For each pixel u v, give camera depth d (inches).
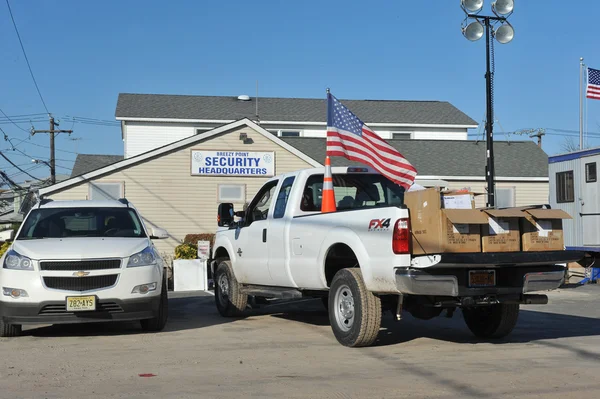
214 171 943.7
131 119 1235.9
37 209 398.0
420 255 276.4
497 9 649.6
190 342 327.6
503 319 324.5
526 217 283.9
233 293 427.2
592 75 869.8
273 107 1342.3
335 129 358.9
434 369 256.7
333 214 317.4
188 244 815.7
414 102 1465.3
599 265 684.7
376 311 296.8
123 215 398.3
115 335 352.8
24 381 239.6
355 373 250.1
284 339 335.9
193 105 1318.9
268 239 377.1
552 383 231.0
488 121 652.1
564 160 740.7
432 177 1070.4
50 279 332.2
